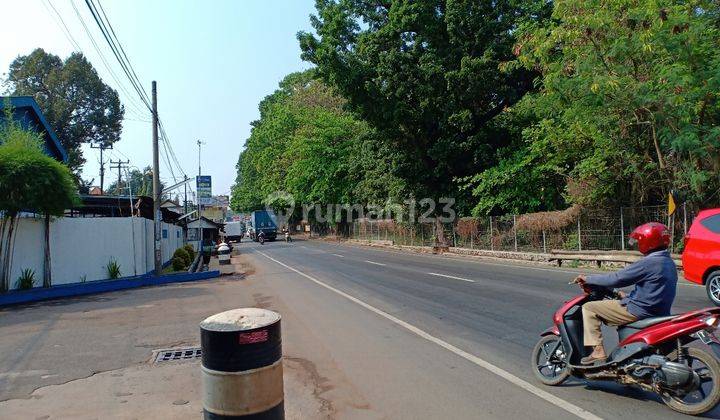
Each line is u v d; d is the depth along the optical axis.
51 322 10.41
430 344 7.29
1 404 5.47
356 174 43.09
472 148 24.80
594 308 5.11
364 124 39.69
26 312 11.89
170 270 23.14
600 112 14.69
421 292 12.30
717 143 12.48
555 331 5.46
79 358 7.36
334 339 7.91
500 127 24.19
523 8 22.83
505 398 5.08
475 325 8.35
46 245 15.31
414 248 31.47
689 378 4.39
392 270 18.17
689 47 12.41
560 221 18.67
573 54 14.67
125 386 5.99
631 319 4.93
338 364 6.54
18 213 14.40
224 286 16.12
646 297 4.82
